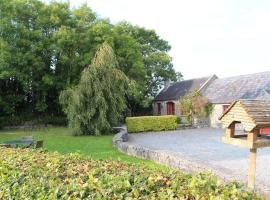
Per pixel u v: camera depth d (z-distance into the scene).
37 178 4.47
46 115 32.53
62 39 28.30
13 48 27.50
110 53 22.66
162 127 26.16
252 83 27.00
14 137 21.48
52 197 3.60
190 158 12.78
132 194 3.60
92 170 4.82
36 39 29.38
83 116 21.25
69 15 32.28
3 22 26.78
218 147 15.86
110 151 14.41
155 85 40.25
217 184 3.80
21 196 3.83
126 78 22.94
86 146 16.12
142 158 12.56
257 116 6.76
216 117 28.03
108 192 3.62
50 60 31.11
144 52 38.12
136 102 34.69
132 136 22.20
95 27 29.66
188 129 26.98
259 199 3.55
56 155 6.44
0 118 28.67
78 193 3.71
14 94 31.20
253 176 6.98
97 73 21.80
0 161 5.65
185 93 33.44
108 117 22.30
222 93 28.70
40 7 30.55
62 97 22.67
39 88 30.48
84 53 30.52
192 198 3.44
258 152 14.28
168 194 3.49
